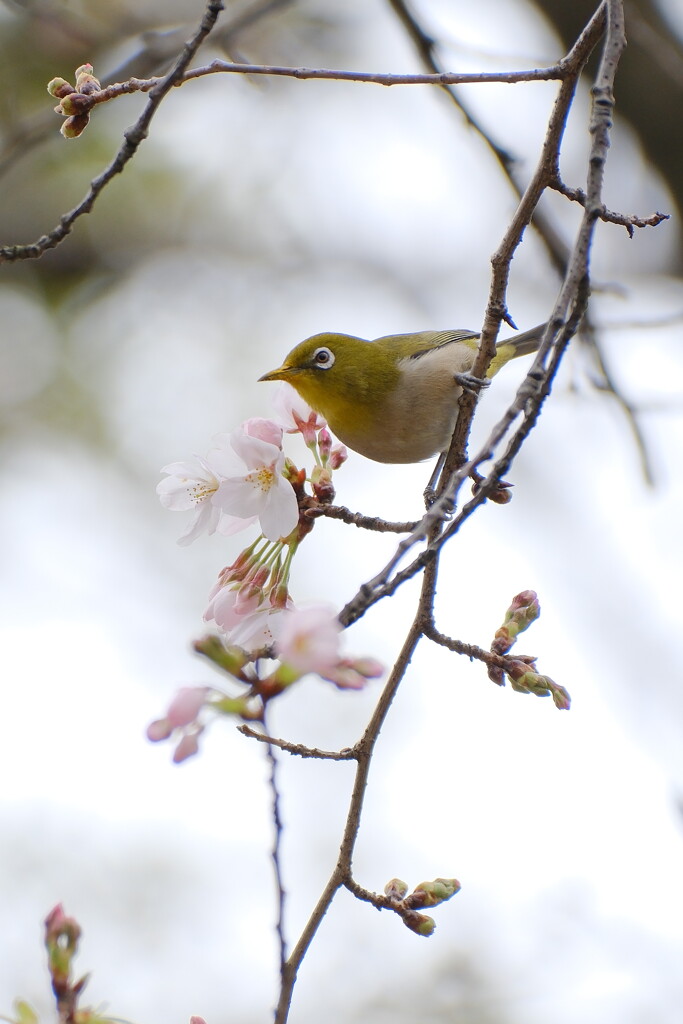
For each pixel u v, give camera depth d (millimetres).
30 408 17266
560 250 10688
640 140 15320
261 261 19078
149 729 4695
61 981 5117
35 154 16953
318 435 7129
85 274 18391
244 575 6484
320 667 4789
